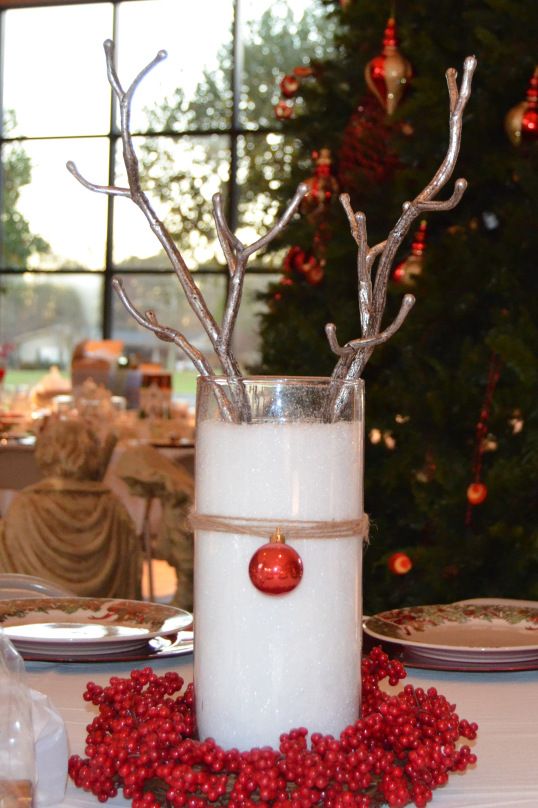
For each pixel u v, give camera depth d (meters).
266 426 0.58
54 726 0.55
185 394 8.05
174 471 2.93
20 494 2.07
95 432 2.17
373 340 0.58
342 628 0.59
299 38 7.91
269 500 0.57
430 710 0.62
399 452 1.90
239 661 0.58
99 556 2.08
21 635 0.86
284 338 2.25
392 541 1.95
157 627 0.95
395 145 1.88
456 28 1.93
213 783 0.52
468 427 1.85
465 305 1.86
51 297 8.48
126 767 0.54
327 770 0.53
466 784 0.59
